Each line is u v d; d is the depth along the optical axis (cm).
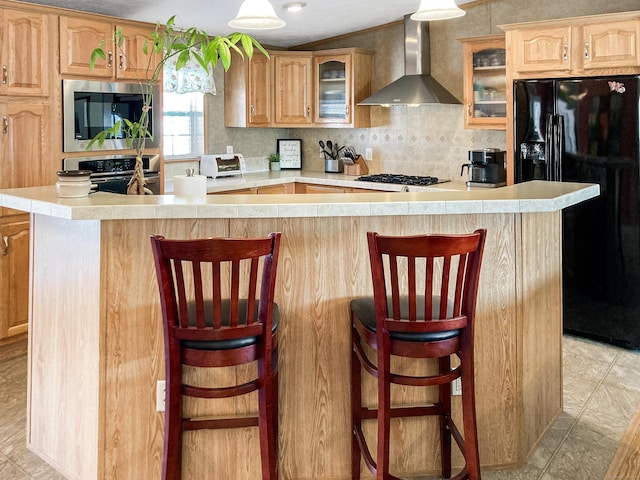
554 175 393
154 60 437
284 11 478
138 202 216
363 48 560
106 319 218
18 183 371
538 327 263
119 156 421
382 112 567
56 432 243
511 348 246
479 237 195
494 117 464
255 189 523
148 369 224
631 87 359
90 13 395
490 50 461
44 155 381
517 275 244
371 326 205
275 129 631
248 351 189
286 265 231
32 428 257
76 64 390
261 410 195
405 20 513
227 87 567
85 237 221
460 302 204
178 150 545
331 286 234
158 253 182
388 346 198
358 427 230
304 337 234
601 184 376
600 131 373
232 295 184
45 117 380
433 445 242
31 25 368
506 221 241
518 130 407
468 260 200
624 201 369
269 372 195
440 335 198
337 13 494
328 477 239
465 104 477
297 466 237
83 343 226
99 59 402
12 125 365
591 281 389
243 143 598
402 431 240
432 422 241
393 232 235
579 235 389
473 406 204
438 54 522
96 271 217
